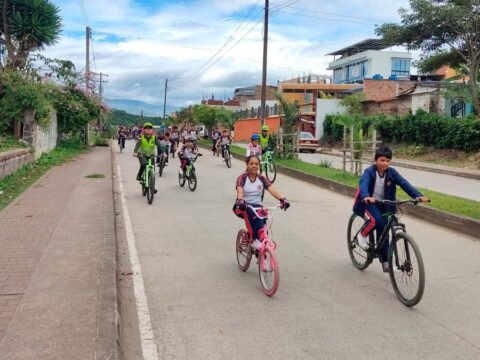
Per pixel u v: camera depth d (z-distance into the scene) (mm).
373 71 64312
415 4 23625
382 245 5938
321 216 10602
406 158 26938
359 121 16531
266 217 5996
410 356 4184
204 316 5047
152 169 12195
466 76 30172
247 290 5852
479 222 8672
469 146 23594
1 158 13305
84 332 4234
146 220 9969
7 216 9148
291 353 4234
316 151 34406
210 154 30125
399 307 5316
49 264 6180
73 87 28156
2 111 18828
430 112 30969
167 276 6387
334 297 5621
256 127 50844
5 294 5117
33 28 20875
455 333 4648
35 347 3953
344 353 4234
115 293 5172
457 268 6789
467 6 22859
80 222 8719
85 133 35188
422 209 10320
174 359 4148
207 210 11086
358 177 15414
